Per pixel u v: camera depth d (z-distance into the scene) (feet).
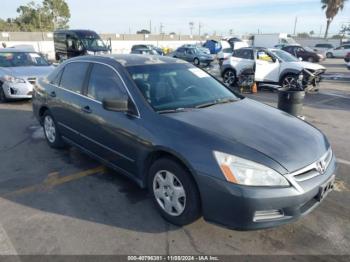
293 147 9.29
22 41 127.13
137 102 11.12
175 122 10.03
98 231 10.02
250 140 9.20
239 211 8.43
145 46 96.84
